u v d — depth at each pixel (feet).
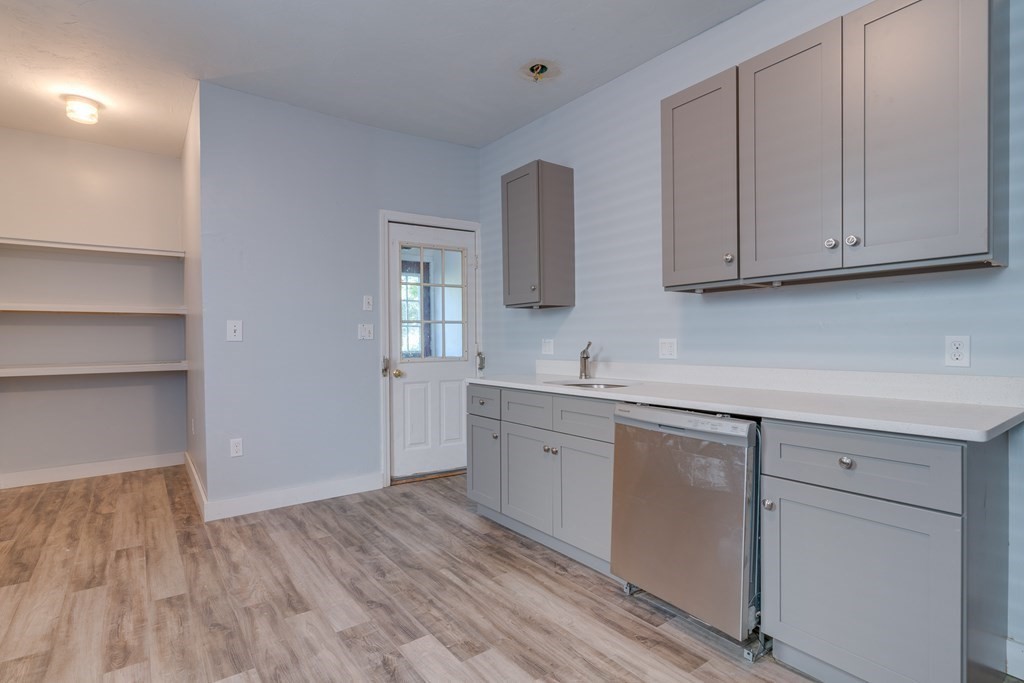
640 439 6.63
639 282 9.48
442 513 10.32
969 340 5.71
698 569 5.91
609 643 5.95
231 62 9.23
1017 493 5.36
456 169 13.38
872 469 4.68
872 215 5.49
